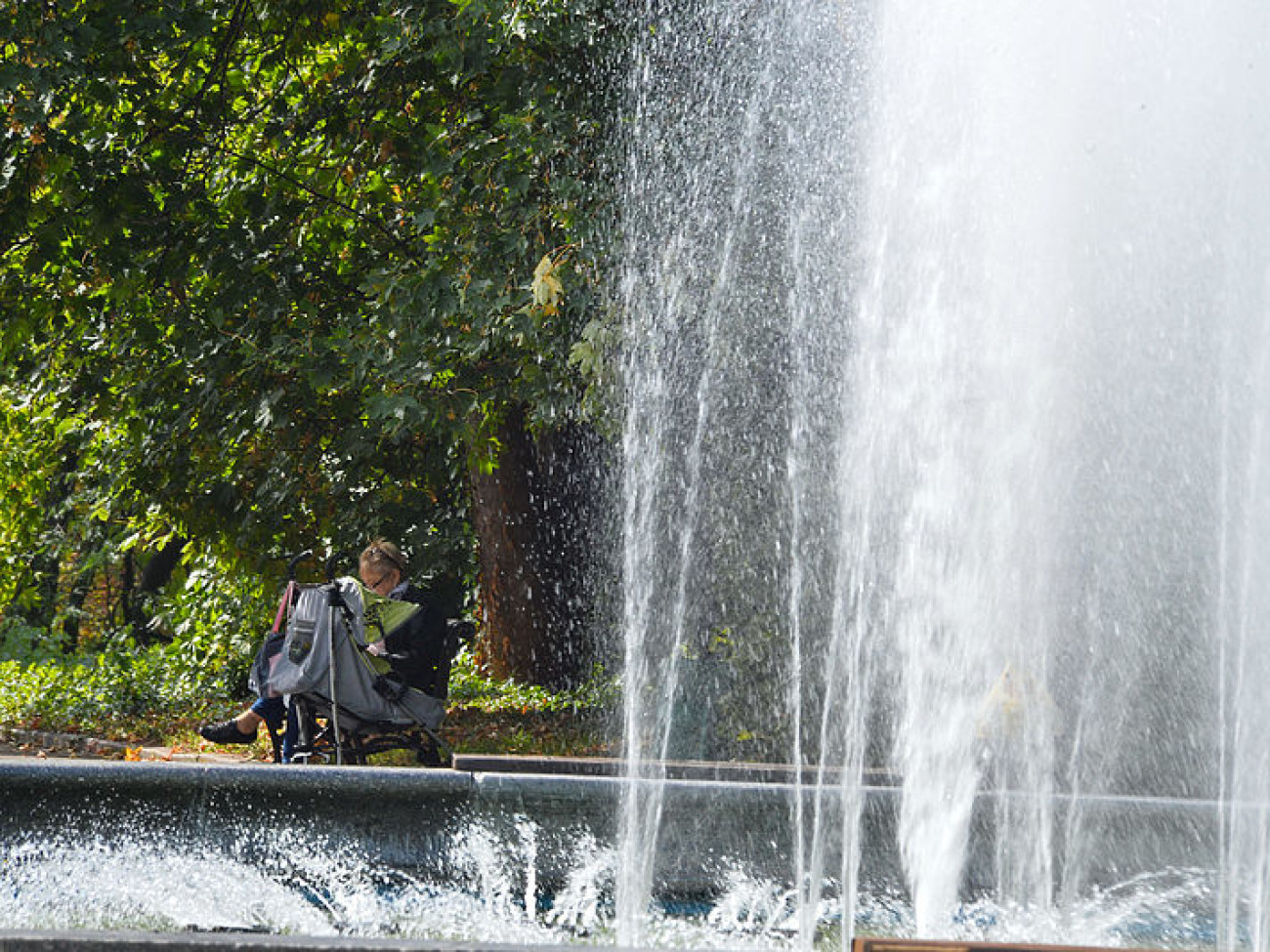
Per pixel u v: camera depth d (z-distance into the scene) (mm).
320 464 27453
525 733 23906
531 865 9281
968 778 13875
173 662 35031
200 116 24078
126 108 23750
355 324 21438
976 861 9461
